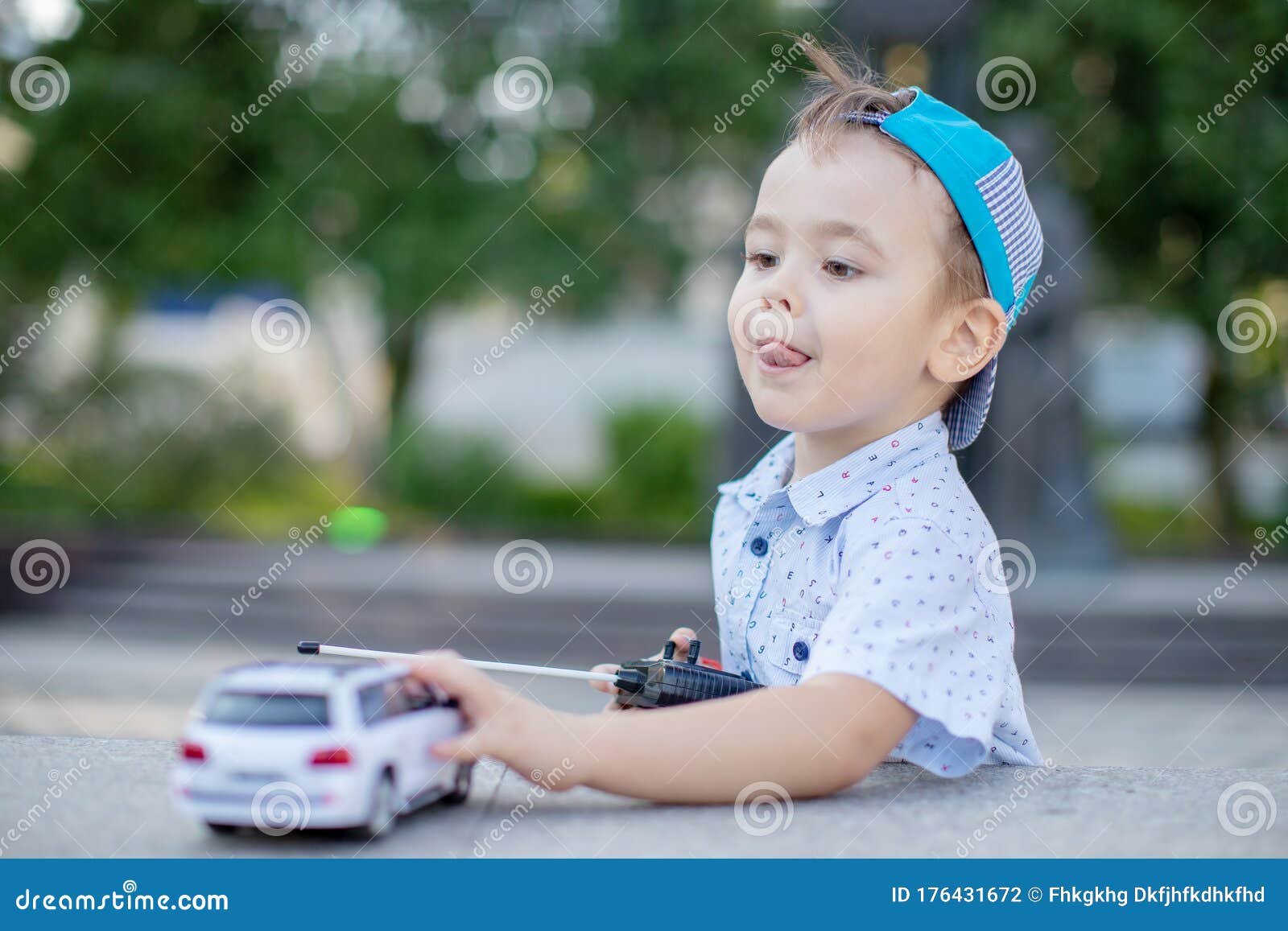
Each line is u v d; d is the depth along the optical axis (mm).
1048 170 14711
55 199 18203
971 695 2305
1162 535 23156
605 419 24297
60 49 18250
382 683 2107
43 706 9430
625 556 18391
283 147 19406
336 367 23453
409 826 2055
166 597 14781
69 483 20891
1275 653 12836
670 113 20516
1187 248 22031
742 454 15391
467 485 23000
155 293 21062
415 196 20047
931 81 13711
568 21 20250
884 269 2426
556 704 8523
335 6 18922
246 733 1938
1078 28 19250
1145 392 28719
